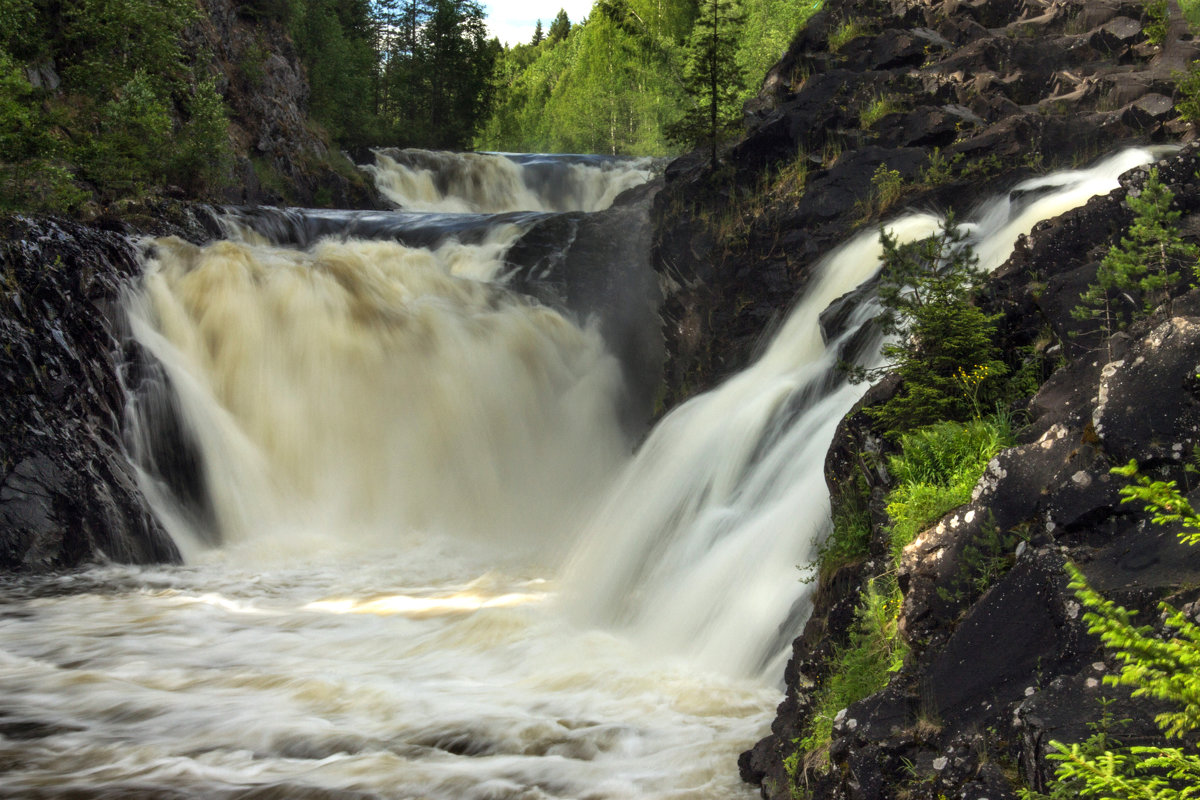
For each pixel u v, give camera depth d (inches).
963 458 317.7
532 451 895.7
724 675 414.3
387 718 385.7
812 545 413.7
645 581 510.6
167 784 331.6
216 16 1493.6
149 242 877.8
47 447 668.7
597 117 2655.0
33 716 392.5
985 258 536.4
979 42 759.7
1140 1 767.7
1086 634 214.1
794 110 778.2
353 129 1947.6
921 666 245.4
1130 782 159.2
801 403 545.3
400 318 899.4
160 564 688.4
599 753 346.9
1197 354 245.1
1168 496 165.2
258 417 825.5
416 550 741.3
